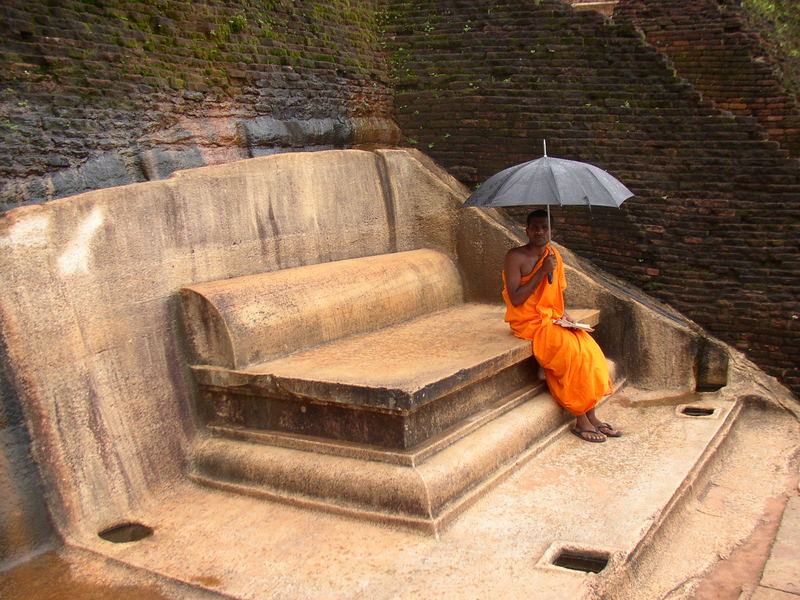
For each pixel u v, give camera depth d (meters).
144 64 5.23
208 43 5.76
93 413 4.19
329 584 3.51
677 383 6.39
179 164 5.34
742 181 6.35
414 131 7.57
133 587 3.57
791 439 5.69
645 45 6.65
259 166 5.57
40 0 4.62
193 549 3.85
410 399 4.02
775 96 7.44
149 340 4.59
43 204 4.11
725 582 3.81
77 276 4.23
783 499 4.72
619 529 3.98
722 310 6.49
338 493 4.16
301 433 4.50
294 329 5.05
